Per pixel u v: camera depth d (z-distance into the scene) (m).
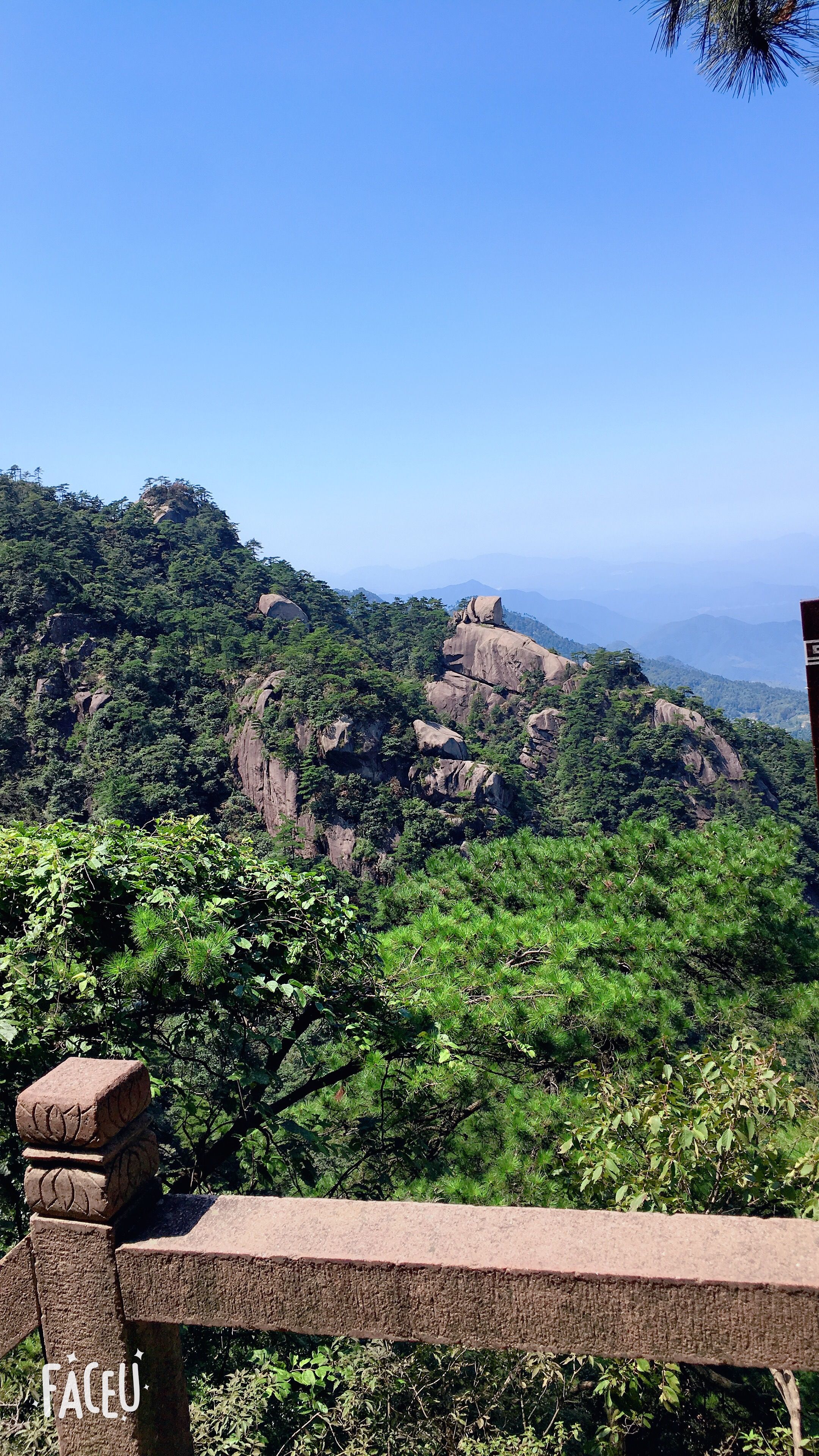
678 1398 4.23
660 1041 7.29
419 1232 1.41
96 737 83.75
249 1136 6.59
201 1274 1.42
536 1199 6.19
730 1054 4.41
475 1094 7.14
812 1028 8.73
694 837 10.31
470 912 8.48
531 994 7.14
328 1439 3.48
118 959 5.26
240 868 6.49
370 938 6.67
